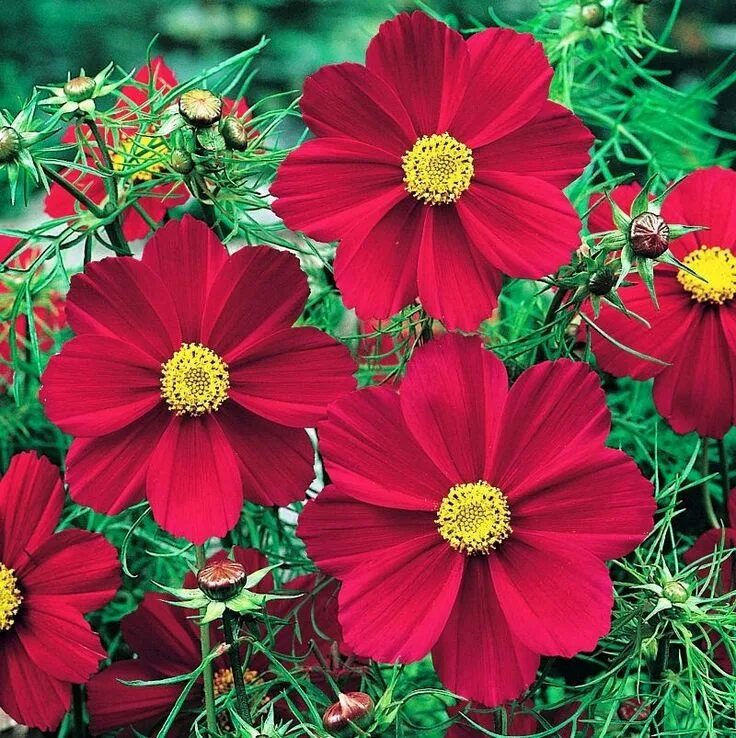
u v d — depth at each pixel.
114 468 0.56
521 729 0.60
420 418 0.55
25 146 0.56
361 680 0.59
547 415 0.55
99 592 0.57
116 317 0.56
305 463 0.57
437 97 0.57
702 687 0.58
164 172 0.63
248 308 0.56
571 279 0.57
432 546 0.55
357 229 0.56
